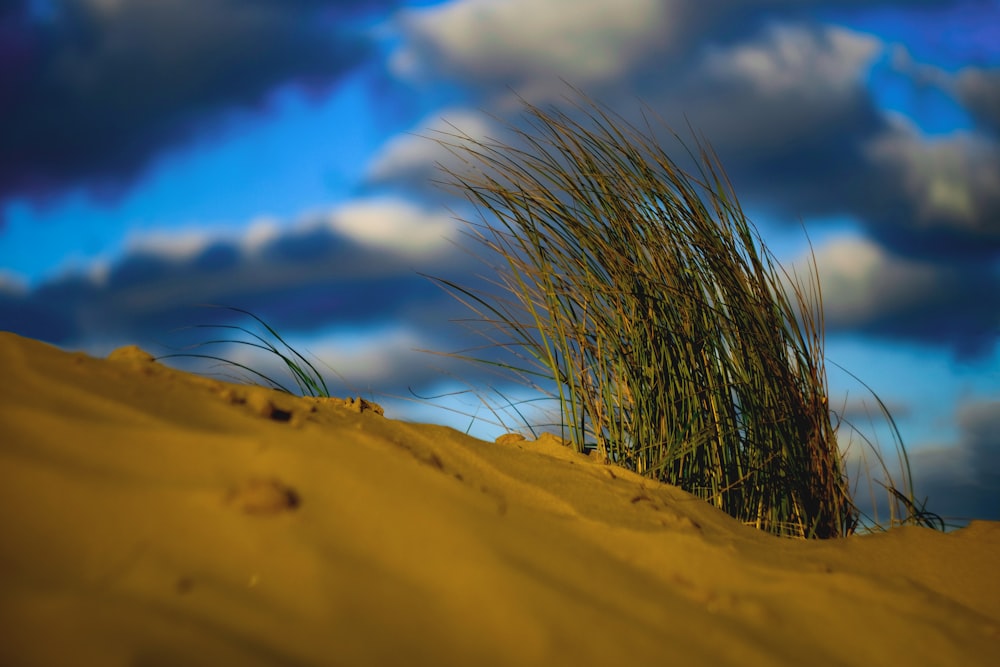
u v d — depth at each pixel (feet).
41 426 4.63
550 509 6.31
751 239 9.36
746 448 9.07
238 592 4.02
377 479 5.22
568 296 9.14
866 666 5.27
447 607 4.38
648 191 9.33
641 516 6.59
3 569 3.74
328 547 4.49
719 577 5.89
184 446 4.87
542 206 9.20
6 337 5.89
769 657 4.92
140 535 4.17
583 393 9.13
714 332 9.04
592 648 4.39
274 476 4.90
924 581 6.91
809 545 7.32
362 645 3.92
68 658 3.27
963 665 5.51
